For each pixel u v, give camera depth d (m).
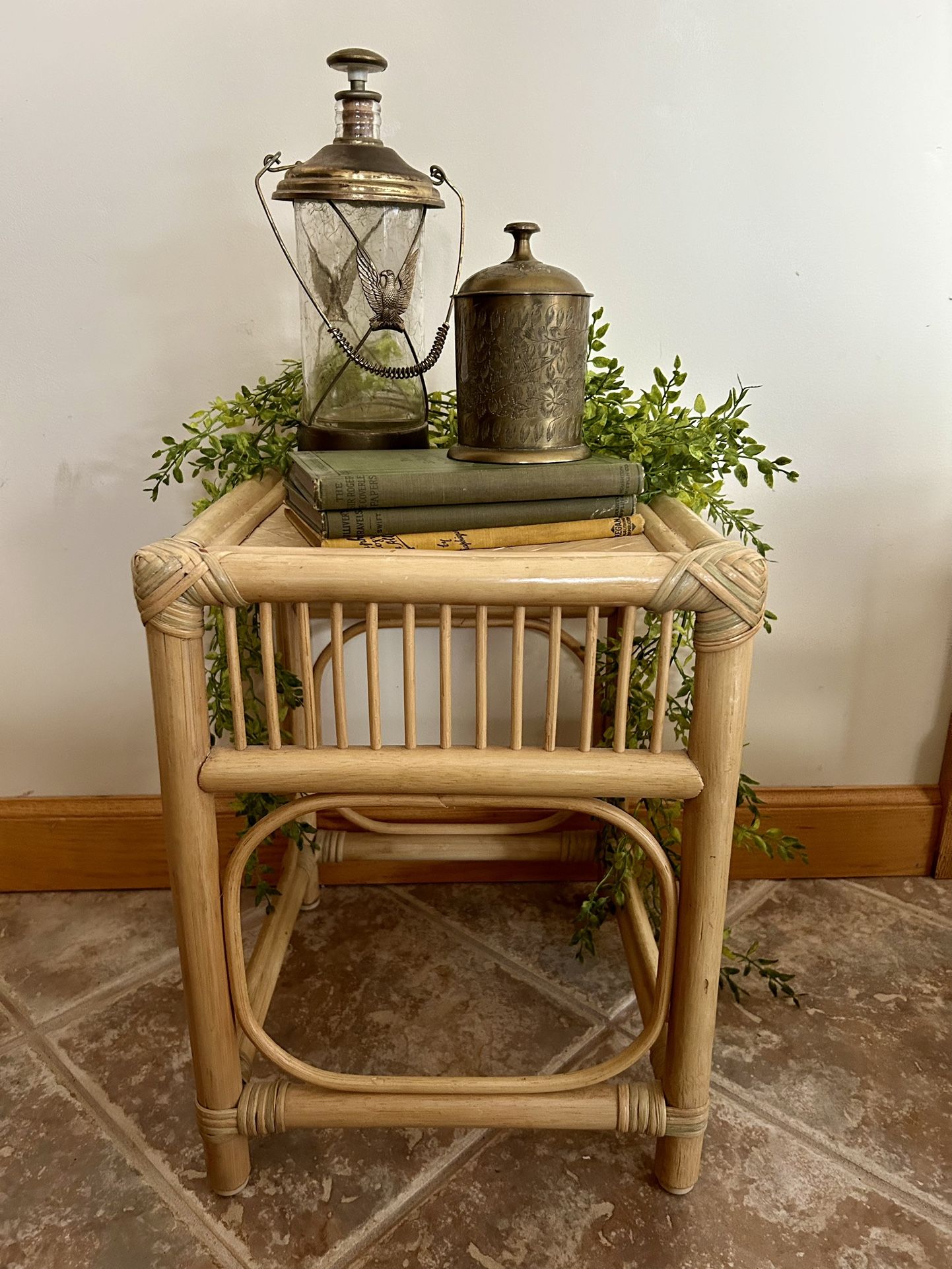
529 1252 0.90
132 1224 0.93
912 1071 1.11
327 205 0.97
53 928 1.37
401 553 0.76
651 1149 1.02
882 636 1.40
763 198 1.20
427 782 0.80
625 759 0.80
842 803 1.45
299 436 1.05
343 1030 1.17
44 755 1.42
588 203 1.20
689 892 0.84
